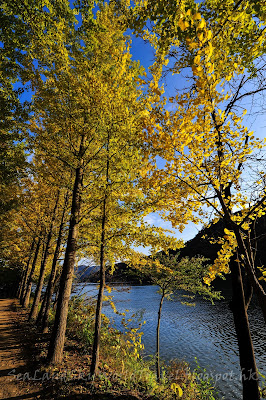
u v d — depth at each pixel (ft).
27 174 19.17
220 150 8.78
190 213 9.48
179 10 6.49
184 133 7.70
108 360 17.80
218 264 10.34
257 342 41.98
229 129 8.27
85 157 18.57
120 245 16.31
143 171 9.45
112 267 19.76
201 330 51.83
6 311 45.29
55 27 14.55
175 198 9.27
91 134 16.55
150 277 26.78
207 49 6.05
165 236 14.99
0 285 89.40
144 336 46.70
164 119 8.16
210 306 81.20
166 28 7.47
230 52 8.26
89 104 14.99
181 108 8.04
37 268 49.88
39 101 15.99
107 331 22.07
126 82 13.42
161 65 9.25
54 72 15.57
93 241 17.88
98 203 16.02
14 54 15.96
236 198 9.17
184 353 36.55
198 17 5.57
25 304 48.39
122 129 14.55
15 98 17.03
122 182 15.80
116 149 16.01
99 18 16.24
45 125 17.48
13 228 33.50
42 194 24.53
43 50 15.21
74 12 14.64
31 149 17.79
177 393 13.78
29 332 24.63
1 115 16.56
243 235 9.04
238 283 12.01
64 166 18.94
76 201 18.21
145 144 8.96
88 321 24.49
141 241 14.76
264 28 7.20
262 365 31.14
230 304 12.27
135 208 14.53
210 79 6.86
